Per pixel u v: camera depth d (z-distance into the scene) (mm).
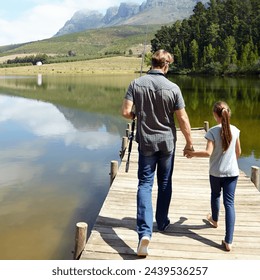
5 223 6555
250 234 4164
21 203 7582
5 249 5594
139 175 3695
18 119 19906
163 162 3711
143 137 3539
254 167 6035
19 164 10750
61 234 6152
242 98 29547
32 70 106312
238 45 77000
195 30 89438
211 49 77312
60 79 66125
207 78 66500
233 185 3740
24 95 34312
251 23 82188
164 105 3455
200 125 17422
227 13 91125
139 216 3572
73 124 18422
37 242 5840
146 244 3508
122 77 73000
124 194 5500
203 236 4098
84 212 7137
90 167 10492
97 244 3879
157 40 97062
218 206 4156
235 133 3734
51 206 7434
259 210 4914
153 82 3465
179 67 84000
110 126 17906
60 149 12859
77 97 32312
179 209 4926
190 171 7074
